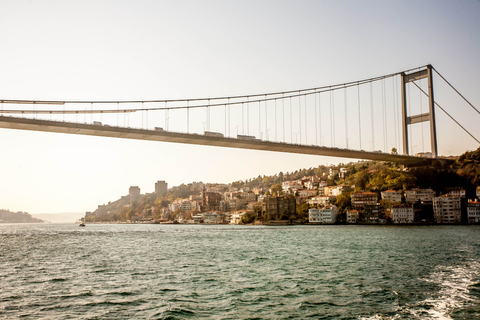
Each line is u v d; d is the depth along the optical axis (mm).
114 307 28656
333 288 34438
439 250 64812
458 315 25609
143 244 85562
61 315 26609
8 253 65250
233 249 71625
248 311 27578
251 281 38188
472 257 54906
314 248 71812
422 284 35438
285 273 42844
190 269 46219
